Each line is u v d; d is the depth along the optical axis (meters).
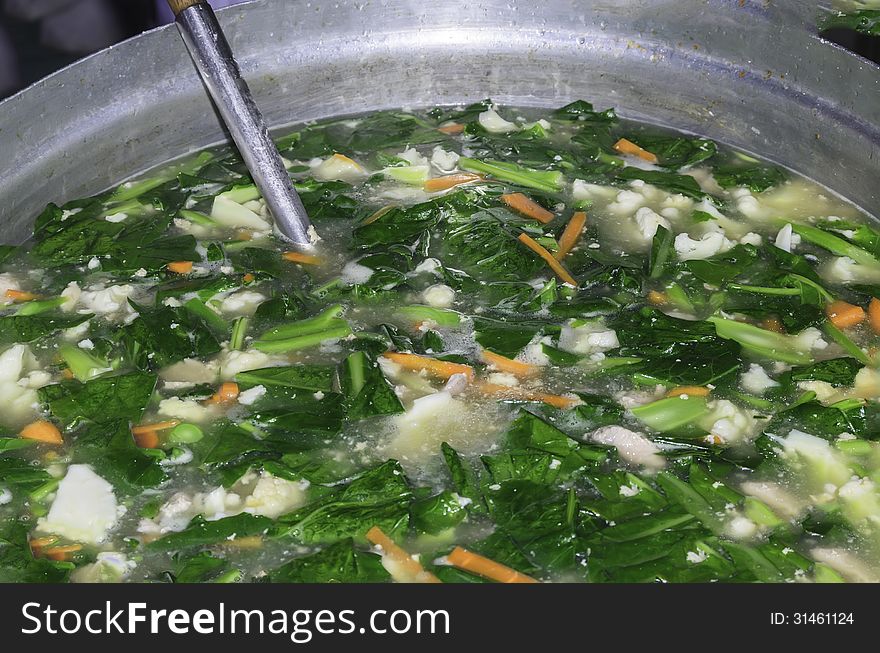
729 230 1.04
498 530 0.76
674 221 1.04
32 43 1.66
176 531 0.77
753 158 1.15
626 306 0.94
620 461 0.81
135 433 0.83
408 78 1.24
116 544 0.76
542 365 0.88
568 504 0.77
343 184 1.09
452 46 1.23
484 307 0.94
